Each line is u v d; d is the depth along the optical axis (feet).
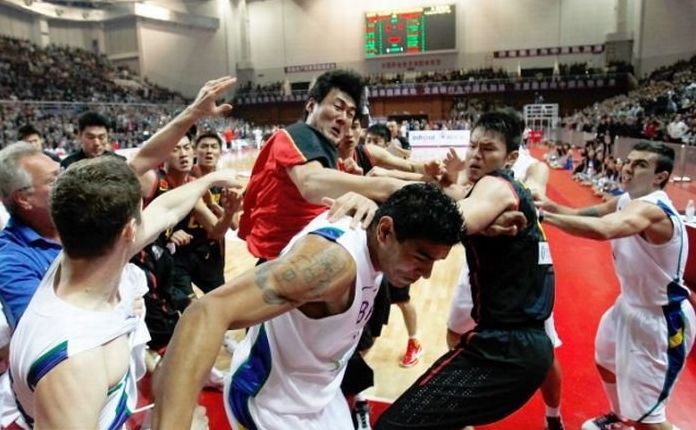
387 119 81.97
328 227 4.00
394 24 87.35
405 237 3.73
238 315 3.51
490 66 84.58
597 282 15.66
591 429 8.10
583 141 47.09
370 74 90.99
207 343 3.39
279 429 4.31
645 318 7.01
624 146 28.66
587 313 13.23
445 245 3.77
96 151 11.15
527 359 5.92
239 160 55.88
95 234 3.55
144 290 5.50
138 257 8.39
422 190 3.90
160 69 93.20
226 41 98.53
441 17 84.99
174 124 6.41
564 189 33.71
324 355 4.22
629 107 56.44
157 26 91.91
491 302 6.06
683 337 7.02
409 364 10.71
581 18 79.20
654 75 68.80
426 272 3.95
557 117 71.67
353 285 3.88
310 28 93.86
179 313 9.11
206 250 10.87
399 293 10.19
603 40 78.54
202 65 97.76
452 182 7.38
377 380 10.15
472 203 5.61
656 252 6.76
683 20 70.33
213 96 6.44
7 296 4.89
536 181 9.18
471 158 6.69
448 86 82.07
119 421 3.81
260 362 4.33
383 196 5.24
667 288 6.87
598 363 8.04
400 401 5.98
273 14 96.07
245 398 4.40
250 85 96.27
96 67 86.38
